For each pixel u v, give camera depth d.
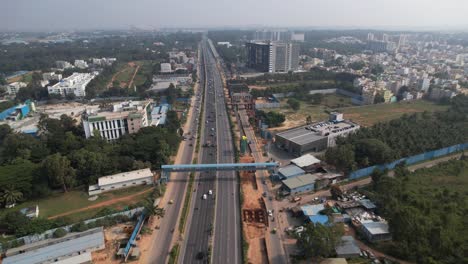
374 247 133.75
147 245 138.50
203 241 141.00
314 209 156.62
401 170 191.50
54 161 175.00
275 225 151.25
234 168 190.88
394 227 131.12
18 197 169.12
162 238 143.25
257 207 165.88
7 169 175.88
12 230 144.88
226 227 150.62
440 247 122.94
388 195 159.38
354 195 172.62
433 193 171.38
